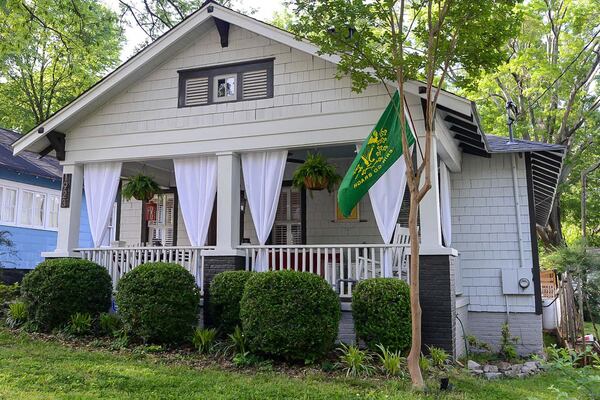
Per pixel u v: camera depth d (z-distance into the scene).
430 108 6.44
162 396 5.70
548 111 20.73
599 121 20.42
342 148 10.23
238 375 6.70
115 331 8.38
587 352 5.02
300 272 7.54
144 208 13.12
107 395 5.68
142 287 8.14
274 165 9.27
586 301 11.07
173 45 9.76
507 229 10.43
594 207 25.02
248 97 9.43
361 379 6.50
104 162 10.42
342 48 6.61
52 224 17.05
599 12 19.11
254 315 7.29
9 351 7.53
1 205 15.30
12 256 15.41
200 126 9.66
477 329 10.34
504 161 10.61
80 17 12.36
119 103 10.28
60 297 8.81
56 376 6.30
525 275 10.16
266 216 9.16
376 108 8.58
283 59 9.27
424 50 7.49
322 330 7.12
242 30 9.62
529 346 9.99
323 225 11.45
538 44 20.89
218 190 9.41
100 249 10.09
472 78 6.72
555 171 11.38
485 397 6.03
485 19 6.25
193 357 7.57
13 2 11.18
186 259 10.56
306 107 9.00
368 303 7.42
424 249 7.95
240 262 9.28
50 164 17.95
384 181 8.40
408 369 6.65
